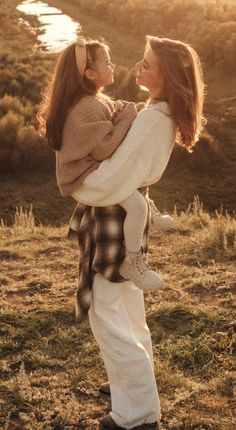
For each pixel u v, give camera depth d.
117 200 3.26
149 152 3.26
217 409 3.93
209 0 43.88
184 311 5.29
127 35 40.19
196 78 3.33
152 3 43.06
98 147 3.20
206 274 6.27
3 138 20.81
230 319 5.11
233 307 5.44
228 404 3.98
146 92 27.03
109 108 3.39
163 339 4.87
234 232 7.55
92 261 3.45
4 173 20.48
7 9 48.56
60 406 4.01
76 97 3.30
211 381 4.22
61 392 4.19
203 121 3.53
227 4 41.38
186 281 6.12
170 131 3.31
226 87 29.27
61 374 4.45
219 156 21.48
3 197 18.98
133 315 3.63
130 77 26.73
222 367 4.41
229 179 20.44
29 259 7.38
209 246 7.28
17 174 20.44
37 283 6.27
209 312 5.21
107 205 3.30
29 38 40.16
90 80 3.32
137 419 3.59
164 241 8.10
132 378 3.54
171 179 20.38
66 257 7.37
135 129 3.23
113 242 3.37
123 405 3.60
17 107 23.86
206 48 32.88
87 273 3.47
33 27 43.41
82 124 3.21
